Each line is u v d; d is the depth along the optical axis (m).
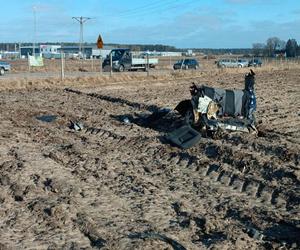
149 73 43.41
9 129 16.66
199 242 7.83
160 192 10.25
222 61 65.69
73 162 12.40
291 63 67.31
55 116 19.20
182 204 9.41
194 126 14.97
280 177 10.95
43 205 9.14
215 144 13.45
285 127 17.02
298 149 13.03
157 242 7.67
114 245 7.53
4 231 8.10
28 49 138.00
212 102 14.94
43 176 11.05
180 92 28.72
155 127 17.00
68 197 9.64
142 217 8.82
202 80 38.09
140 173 11.61
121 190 10.31
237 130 15.07
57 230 8.15
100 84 33.72
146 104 22.27
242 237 7.97
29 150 13.66
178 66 56.53
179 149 13.50
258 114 19.84
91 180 10.93
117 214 8.94
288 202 9.70
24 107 21.61
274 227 8.50
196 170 11.87
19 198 9.67
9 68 47.19
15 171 11.39
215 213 9.13
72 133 16.19
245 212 9.09
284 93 28.34
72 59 93.88
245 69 50.12
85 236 7.96
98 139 15.23
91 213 8.93
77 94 27.12
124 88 31.38
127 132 16.03
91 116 19.31
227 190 10.49
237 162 12.03
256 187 10.55
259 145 13.56
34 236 7.93
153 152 13.36
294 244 7.78
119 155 13.16
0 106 21.77
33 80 32.81
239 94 15.41
